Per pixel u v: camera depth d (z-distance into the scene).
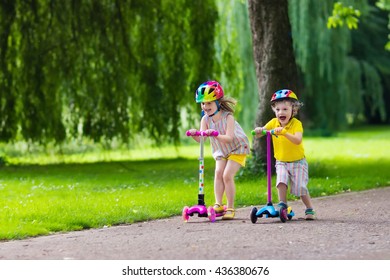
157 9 37.94
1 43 36.12
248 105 50.72
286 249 13.65
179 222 17.50
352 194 23.42
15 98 36.75
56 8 36.47
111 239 15.05
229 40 41.41
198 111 38.91
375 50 72.69
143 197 21.84
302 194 17.58
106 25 37.12
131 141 40.31
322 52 55.47
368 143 57.16
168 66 38.47
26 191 24.16
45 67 36.44
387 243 14.27
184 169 34.19
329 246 13.94
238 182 26.66
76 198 21.66
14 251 13.83
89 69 37.16
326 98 62.59
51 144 39.25
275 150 17.88
